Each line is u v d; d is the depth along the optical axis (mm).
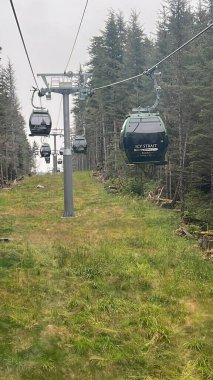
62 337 9156
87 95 25484
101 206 29438
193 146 30578
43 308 10625
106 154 52188
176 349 8945
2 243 16781
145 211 26734
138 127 14062
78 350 8672
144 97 40281
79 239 18500
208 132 27766
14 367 7988
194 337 9422
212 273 13711
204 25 31641
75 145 35531
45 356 8430
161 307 11016
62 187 44375
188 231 20078
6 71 59250
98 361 8305
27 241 17688
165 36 38875
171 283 12648
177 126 32625
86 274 13180
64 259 14602
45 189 43625
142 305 10898
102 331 9484
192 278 13219
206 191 30906
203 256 15805
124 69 47219
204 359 8406
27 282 12234
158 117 14242
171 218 23688
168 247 17000
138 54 46312
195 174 30453
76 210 28047
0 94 49375
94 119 56438
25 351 8562
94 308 10625
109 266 13992
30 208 29297
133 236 19250
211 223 22359
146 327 9766
